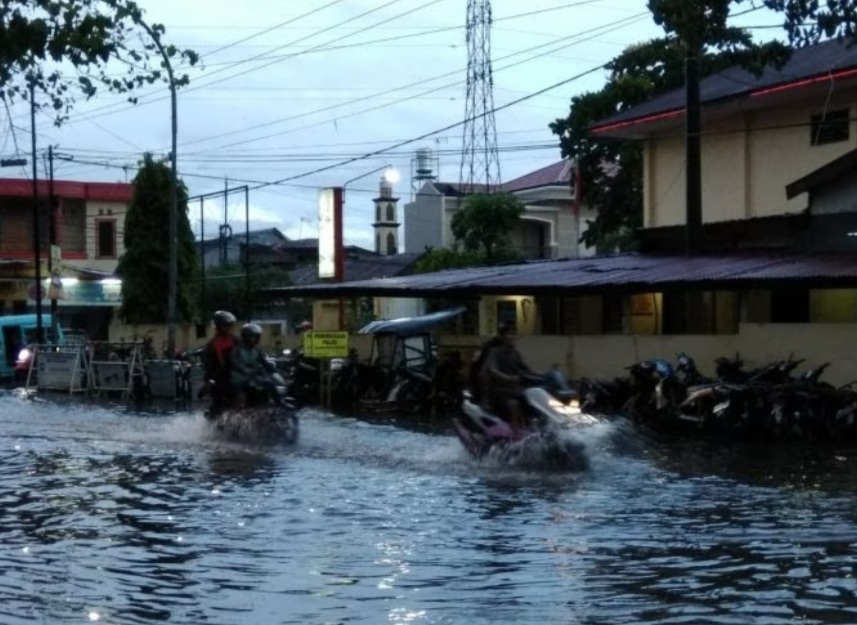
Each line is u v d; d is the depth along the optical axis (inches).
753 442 690.2
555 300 1282.0
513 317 1327.5
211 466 565.9
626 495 464.4
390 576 320.5
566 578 316.5
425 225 2255.2
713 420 729.6
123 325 1619.1
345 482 505.4
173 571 328.5
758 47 550.6
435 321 1036.5
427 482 504.1
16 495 473.7
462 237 1742.1
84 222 2027.6
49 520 412.8
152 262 1616.6
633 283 863.7
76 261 2016.5
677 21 546.0
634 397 805.9
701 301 1100.5
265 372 706.8
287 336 1360.7
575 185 1497.3
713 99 1032.8
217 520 410.0
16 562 341.7
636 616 277.4
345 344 1010.7
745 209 1076.5
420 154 2404.0
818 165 1009.5
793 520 404.5
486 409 574.2
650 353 874.8
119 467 564.1
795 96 1002.1
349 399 1040.2
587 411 832.3
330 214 1363.2
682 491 475.5
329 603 291.6
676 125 1136.8
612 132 1173.7
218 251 2637.8
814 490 479.2
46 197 1995.6
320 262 1381.6
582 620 274.1
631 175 1432.1
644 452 630.5
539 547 358.0
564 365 928.9
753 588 304.0
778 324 804.6
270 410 681.6
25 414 936.3
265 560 342.0
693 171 989.8
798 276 785.6
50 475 536.1
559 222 2047.2
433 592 301.3
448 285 998.4
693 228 997.2
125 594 302.4
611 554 347.3
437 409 950.4
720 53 565.0
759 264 880.9
